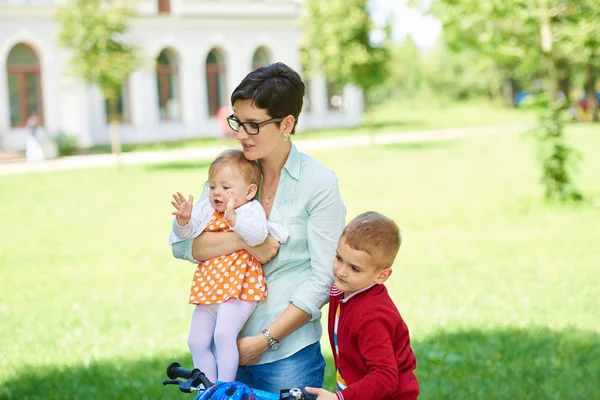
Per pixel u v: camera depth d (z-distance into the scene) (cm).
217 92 4719
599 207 1672
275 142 388
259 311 401
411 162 2928
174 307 1020
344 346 374
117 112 4256
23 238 1572
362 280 360
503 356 773
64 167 3155
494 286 1062
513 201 1822
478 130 4803
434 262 1232
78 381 743
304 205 394
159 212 1894
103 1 2797
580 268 1144
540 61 1783
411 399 372
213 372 399
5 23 3734
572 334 835
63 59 3900
